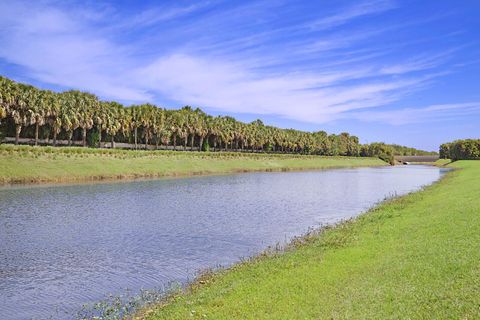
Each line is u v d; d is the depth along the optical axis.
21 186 55.72
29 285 17.72
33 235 27.20
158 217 34.59
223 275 17.48
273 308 12.62
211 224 31.70
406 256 17.06
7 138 88.62
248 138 152.50
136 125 107.12
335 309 12.11
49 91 84.88
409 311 11.47
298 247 22.11
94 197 46.81
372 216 31.00
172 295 15.61
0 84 72.94
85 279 18.52
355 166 171.75
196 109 140.50
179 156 101.94
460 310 11.20
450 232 20.52
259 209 39.75
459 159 174.62
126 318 13.80
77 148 78.12
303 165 141.50
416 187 64.19
